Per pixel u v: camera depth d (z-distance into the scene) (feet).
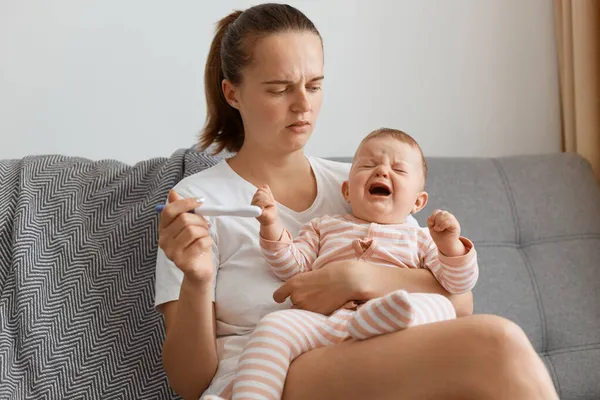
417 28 8.28
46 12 7.64
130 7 7.75
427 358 3.70
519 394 3.48
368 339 3.96
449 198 6.93
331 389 3.88
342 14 8.13
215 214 4.21
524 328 6.64
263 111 4.95
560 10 8.40
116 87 7.77
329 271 4.66
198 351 4.54
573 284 6.85
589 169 7.43
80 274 5.64
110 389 5.38
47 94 7.68
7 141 7.65
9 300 5.53
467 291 4.91
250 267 4.93
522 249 7.02
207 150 6.18
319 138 8.16
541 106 8.54
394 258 4.91
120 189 5.98
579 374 6.57
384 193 5.09
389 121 8.27
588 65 7.90
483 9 8.40
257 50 4.92
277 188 5.29
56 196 5.88
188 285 4.42
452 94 8.39
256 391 3.96
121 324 5.54
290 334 4.19
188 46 7.86
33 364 5.37
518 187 7.16
